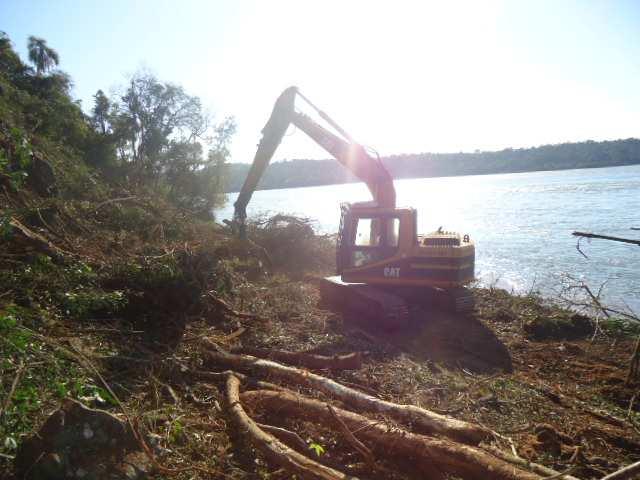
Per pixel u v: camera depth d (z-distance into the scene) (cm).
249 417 533
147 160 3347
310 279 1437
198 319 868
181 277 884
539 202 4612
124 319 781
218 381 634
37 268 758
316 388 609
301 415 540
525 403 667
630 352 930
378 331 1003
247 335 833
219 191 3641
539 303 1291
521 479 401
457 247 1080
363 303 1063
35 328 625
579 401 702
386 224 1114
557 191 5656
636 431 610
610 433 596
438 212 4416
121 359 628
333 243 1761
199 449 470
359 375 706
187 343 745
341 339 864
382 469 464
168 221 1359
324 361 725
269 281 1265
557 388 752
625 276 1809
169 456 444
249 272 1302
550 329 1046
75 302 711
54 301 720
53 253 834
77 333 678
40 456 375
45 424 397
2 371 441
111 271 855
